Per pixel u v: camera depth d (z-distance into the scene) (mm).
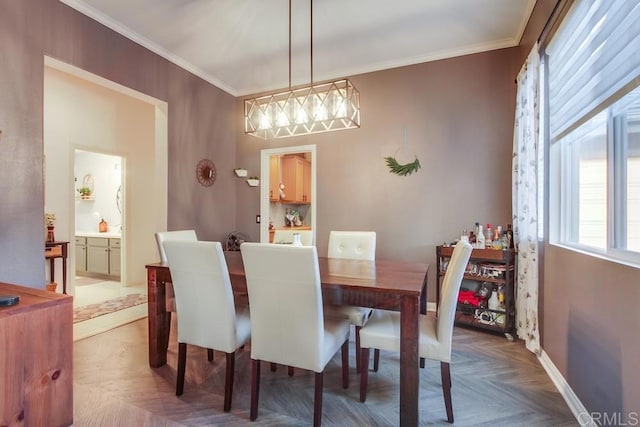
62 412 1384
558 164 2205
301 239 3006
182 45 3307
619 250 1479
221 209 4375
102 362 2359
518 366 2303
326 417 1736
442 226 3469
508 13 2738
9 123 2227
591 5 1626
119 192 5453
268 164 4531
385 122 3729
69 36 2574
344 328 1942
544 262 2350
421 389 2016
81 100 4125
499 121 3227
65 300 1396
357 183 3873
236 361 2414
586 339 1679
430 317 2102
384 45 3297
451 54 3398
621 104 1478
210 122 4164
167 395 1946
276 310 1672
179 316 1948
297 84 4270
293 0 2568
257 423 1691
